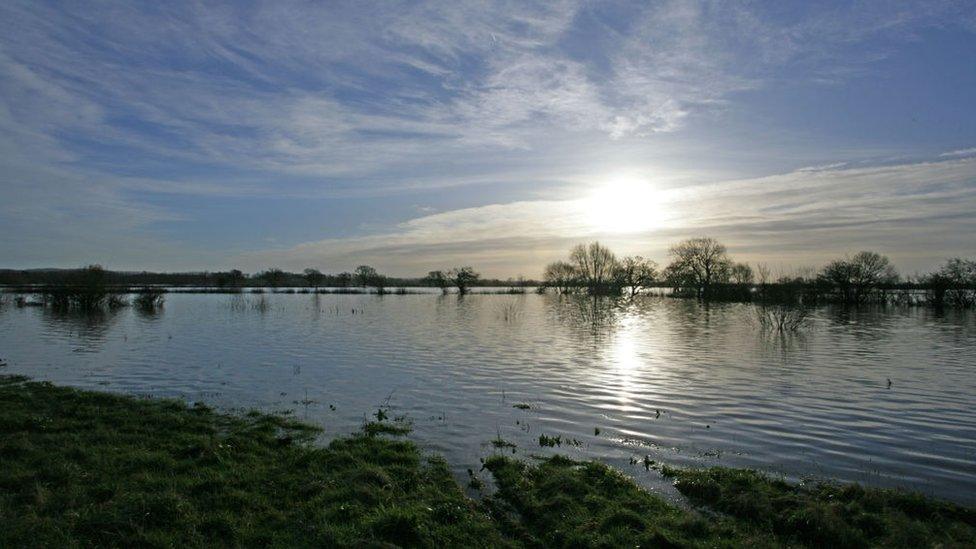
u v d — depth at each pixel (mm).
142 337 36688
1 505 9086
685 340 36688
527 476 11492
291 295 105625
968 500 10719
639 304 83875
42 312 57344
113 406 16734
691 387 21250
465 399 19125
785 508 9711
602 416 16984
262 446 13125
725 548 8281
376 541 8125
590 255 120000
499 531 9148
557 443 14148
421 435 14742
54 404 16609
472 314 60250
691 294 107500
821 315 60688
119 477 10531
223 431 14539
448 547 8359
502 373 24078
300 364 26188
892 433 15305
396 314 59406
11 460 11227
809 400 19188
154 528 8492
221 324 46250
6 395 17531
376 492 10125
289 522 8953
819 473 12180
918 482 11680
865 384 21922
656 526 8930
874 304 81188
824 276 82062
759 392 20438
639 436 14891
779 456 13359
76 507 9156
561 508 9766
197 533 8414
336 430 15125
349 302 83188
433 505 9688
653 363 26953
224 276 131625
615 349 32125
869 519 9195
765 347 33156
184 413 16281
